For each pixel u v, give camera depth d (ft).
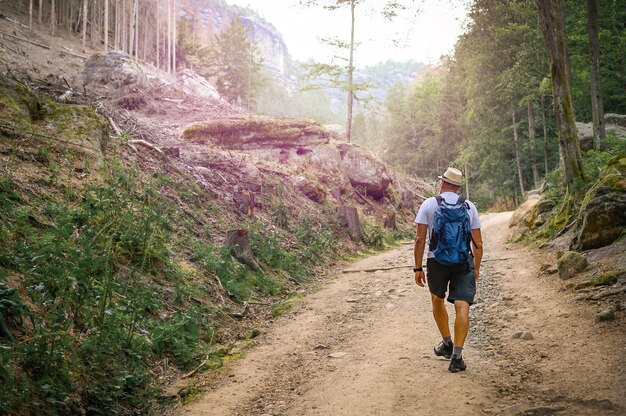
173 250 29.60
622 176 30.60
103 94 71.77
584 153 51.96
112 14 173.06
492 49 117.19
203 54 203.92
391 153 259.39
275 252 39.27
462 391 14.48
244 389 16.89
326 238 52.08
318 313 27.53
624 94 104.22
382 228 74.18
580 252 30.25
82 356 15.66
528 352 17.19
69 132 29.94
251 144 71.77
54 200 23.49
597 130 60.85
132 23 148.15
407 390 14.99
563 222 40.06
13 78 31.53
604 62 97.40
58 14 156.04
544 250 36.91
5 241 18.19
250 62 203.92
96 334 16.44
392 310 26.05
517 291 26.43
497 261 36.81
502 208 163.73
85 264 16.34
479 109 138.41
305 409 14.67
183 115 74.02
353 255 54.08
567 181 39.73
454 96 217.56
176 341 20.06
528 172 151.53
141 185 33.53
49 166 26.12
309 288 36.22
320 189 66.23
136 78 77.97
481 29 115.34
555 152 130.31
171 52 192.34
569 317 20.01
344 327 23.93
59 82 54.08
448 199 16.70
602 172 33.42
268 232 42.45
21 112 28.37
